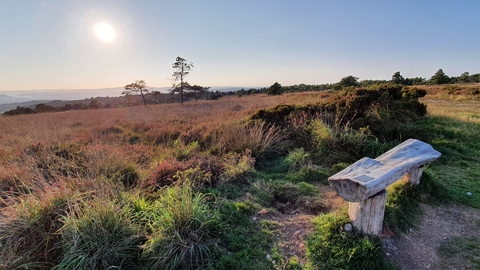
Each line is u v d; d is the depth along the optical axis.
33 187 2.92
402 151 2.97
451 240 2.34
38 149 4.46
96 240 2.06
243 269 2.02
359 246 2.08
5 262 1.91
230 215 2.74
